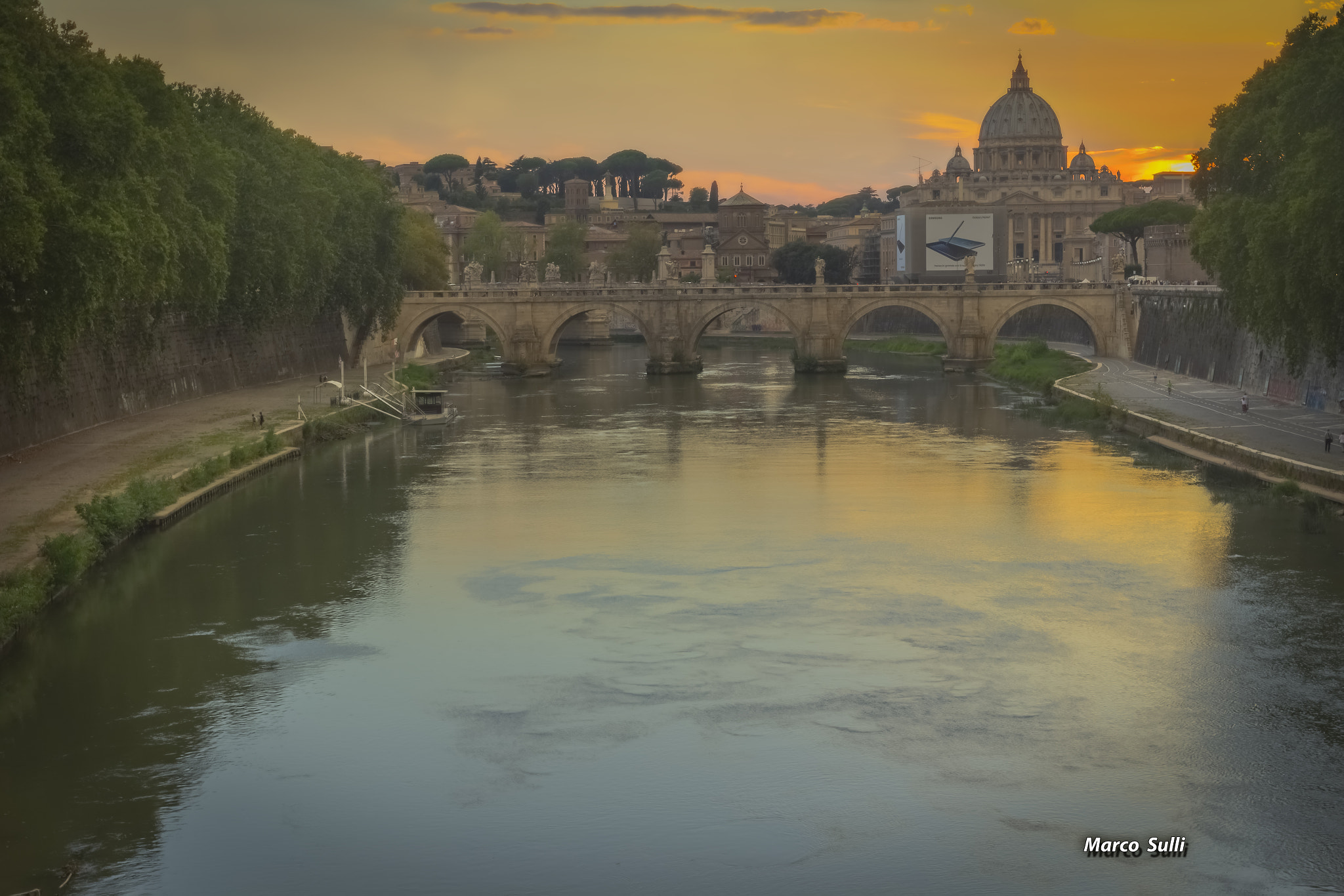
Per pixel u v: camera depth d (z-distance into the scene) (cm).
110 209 6725
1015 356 16862
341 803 3950
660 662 5056
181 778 4097
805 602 5809
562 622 5541
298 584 6050
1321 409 10794
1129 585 5997
